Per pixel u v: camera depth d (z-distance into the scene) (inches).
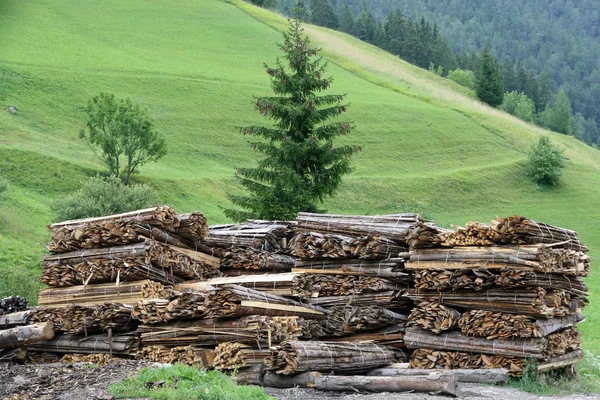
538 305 653.9
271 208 1435.8
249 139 2864.2
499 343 671.8
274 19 4997.5
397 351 728.3
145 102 2970.0
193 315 650.8
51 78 2908.5
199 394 472.1
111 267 730.8
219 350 626.5
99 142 2044.8
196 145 2711.6
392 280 729.0
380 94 3823.8
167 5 4830.2
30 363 728.3
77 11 4320.9
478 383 660.1
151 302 672.4
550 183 3004.4
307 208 1457.9
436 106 3804.1
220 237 836.0
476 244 681.0
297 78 1531.7
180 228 783.7
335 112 1542.8
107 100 2082.9
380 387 598.9
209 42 4224.9
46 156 2096.5
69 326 712.4
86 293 743.7
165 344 669.3
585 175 3206.2
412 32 7790.4
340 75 4128.9
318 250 743.7
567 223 2642.7
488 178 2942.9
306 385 610.2
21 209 1706.4
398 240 734.5
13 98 2613.2
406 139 3211.1
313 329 700.7
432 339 692.7
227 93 3275.1
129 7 4626.0
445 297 695.7
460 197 2748.5
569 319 749.3
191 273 783.7
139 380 513.3
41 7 4224.9
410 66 5777.6
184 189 2191.2
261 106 1504.7
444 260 687.1
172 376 518.0
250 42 4365.2
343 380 601.3
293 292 697.6
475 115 3686.0
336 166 1494.8
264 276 729.6
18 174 1951.3
